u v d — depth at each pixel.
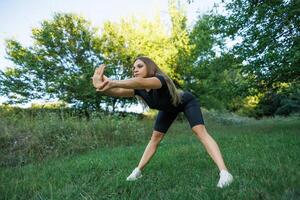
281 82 12.38
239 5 12.20
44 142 6.79
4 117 8.23
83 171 4.25
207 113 21.23
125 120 10.00
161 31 18.89
